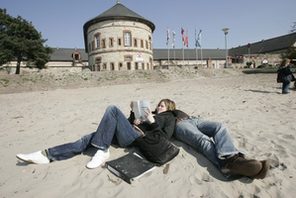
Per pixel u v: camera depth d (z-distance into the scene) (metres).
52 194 3.43
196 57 75.88
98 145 4.20
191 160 4.12
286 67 11.73
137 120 4.54
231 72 37.78
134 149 4.55
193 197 3.24
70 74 27.41
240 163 3.38
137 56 50.97
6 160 4.66
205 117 7.17
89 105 11.48
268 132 5.48
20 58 36.41
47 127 7.23
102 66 50.19
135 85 24.23
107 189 3.48
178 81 28.42
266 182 3.48
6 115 10.15
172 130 4.46
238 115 7.30
